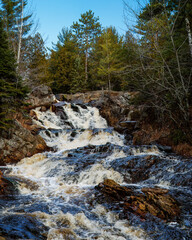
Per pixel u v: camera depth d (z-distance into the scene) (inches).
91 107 901.2
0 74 510.6
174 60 482.0
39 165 395.5
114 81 1127.0
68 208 203.5
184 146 431.5
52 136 600.1
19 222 158.1
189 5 454.9
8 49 542.0
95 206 209.9
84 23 1498.5
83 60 1455.5
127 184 289.7
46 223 167.0
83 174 320.8
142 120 642.2
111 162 363.9
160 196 213.8
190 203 212.1
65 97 969.5
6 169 370.6
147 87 530.9
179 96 454.9
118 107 853.8
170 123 531.8
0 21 557.3
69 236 151.4
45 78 1206.3
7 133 443.5
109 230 166.2
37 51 1206.3
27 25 687.7
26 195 245.8
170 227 169.0
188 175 278.5
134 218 183.6
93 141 607.8
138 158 356.5
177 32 519.5
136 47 476.1
